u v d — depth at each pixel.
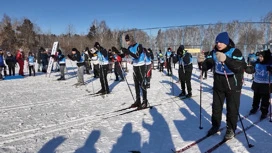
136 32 24.41
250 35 23.66
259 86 5.11
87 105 6.49
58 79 12.30
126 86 9.80
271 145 3.73
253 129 4.43
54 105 6.57
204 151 3.53
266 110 5.07
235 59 3.47
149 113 5.53
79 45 52.03
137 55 5.70
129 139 4.02
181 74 7.23
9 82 11.65
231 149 3.59
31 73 16.00
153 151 3.56
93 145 3.80
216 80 3.95
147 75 6.06
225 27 24.25
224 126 4.52
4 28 48.06
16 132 4.44
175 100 6.88
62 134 4.29
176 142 3.86
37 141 4.00
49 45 52.03
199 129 4.45
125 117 5.24
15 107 6.39
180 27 24.42
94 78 12.87
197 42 24.58
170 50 14.12
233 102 3.83
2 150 3.66
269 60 5.01
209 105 6.25
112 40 54.53
